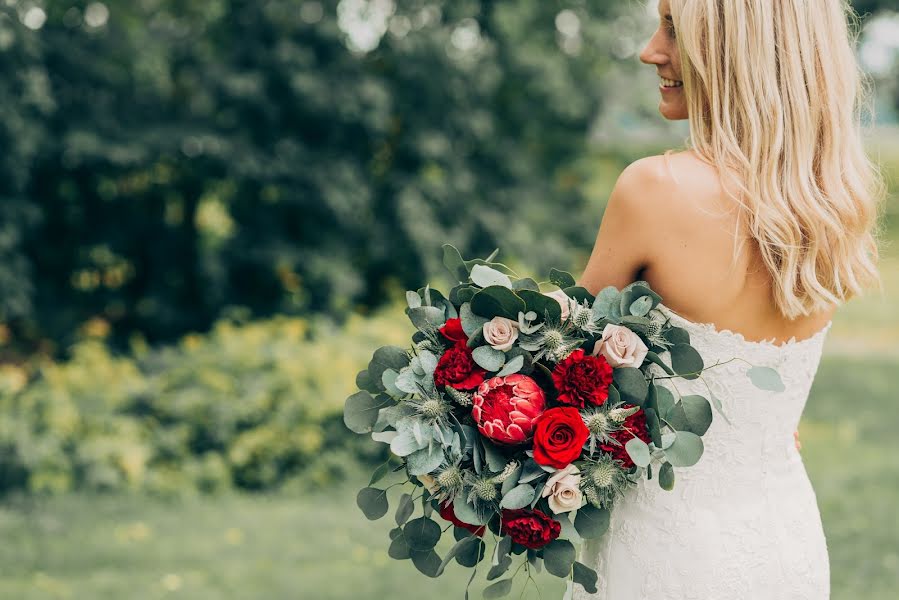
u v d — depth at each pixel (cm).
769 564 188
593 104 1027
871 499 569
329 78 857
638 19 1008
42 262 890
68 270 899
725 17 174
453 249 189
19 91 766
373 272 948
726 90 176
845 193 177
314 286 887
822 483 606
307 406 614
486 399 175
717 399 180
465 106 930
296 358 656
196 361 650
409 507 192
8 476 568
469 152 993
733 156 176
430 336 186
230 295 891
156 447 597
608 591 190
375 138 902
